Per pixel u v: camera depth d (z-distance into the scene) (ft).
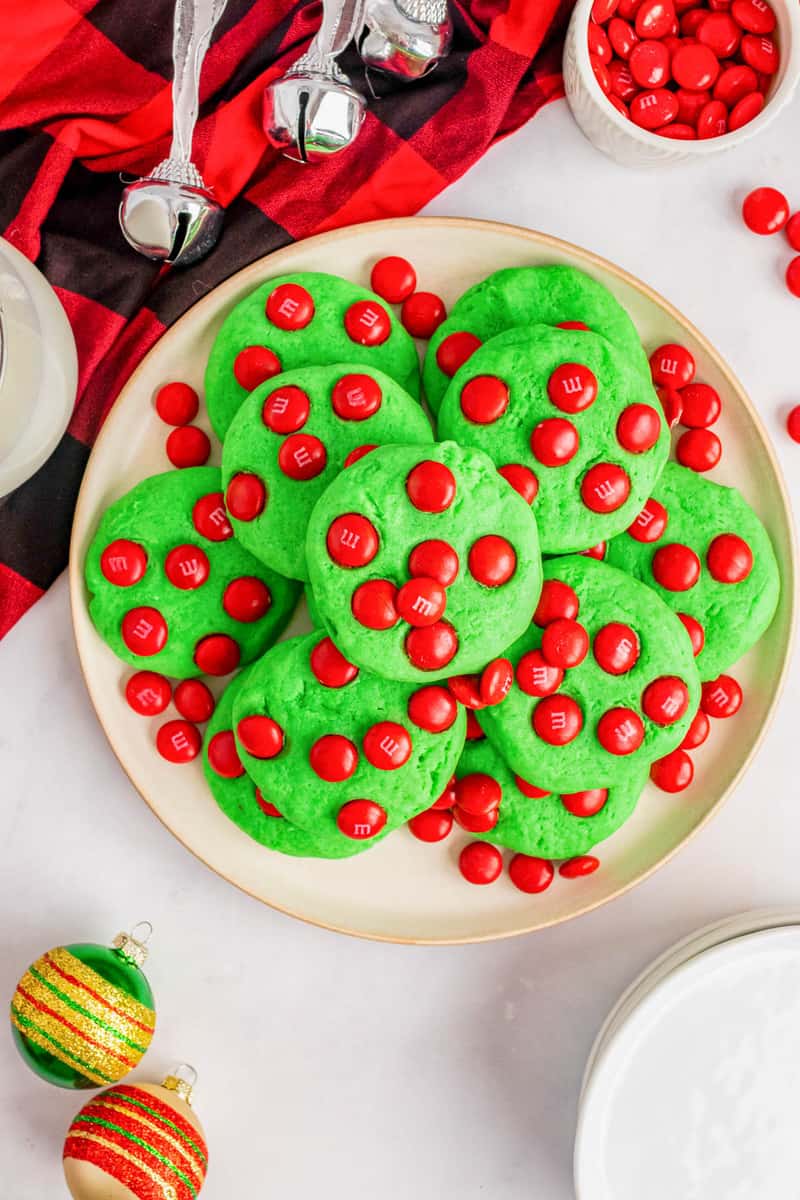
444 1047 2.07
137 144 1.98
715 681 1.98
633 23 1.95
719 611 1.94
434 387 1.94
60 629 2.01
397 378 1.93
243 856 1.97
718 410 1.97
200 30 1.88
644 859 2.00
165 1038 2.04
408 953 2.06
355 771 1.86
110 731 1.94
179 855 2.04
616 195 2.04
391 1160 2.07
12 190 1.95
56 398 1.85
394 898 1.99
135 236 1.90
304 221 1.99
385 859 1.99
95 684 1.93
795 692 2.08
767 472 1.98
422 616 1.75
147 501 1.91
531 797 1.93
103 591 1.91
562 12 1.99
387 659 1.78
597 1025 2.06
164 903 2.04
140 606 1.91
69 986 1.85
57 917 2.03
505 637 1.79
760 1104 1.96
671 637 1.88
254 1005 2.05
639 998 1.97
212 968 2.05
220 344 1.91
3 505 1.96
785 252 2.06
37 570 1.98
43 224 1.98
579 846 1.95
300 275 1.92
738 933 1.98
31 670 2.01
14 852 2.02
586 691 1.87
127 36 1.96
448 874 1.99
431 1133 2.07
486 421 1.84
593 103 1.94
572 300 1.93
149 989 1.94
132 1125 1.87
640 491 1.86
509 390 1.84
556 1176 2.07
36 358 1.82
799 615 1.98
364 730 1.86
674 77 1.95
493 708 1.87
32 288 1.84
